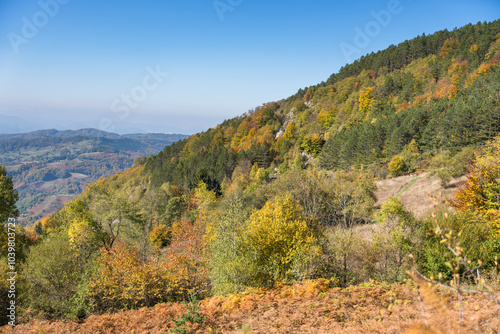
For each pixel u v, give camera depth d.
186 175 107.00
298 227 21.78
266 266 20.56
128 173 177.25
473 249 15.26
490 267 14.34
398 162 71.12
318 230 28.33
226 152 121.69
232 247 20.98
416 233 21.84
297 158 103.00
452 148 75.44
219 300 14.86
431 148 81.69
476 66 125.19
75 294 20.19
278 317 11.41
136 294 21.08
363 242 21.64
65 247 23.38
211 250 22.97
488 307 6.70
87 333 12.73
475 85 102.25
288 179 48.31
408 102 129.88
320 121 143.75
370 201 42.91
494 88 90.81
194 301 13.41
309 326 9.93
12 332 14.62
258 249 21.33
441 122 82.69
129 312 15.20
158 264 22.59
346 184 45.16
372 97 139.50
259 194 52.00
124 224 36.44
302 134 137.62
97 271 21.48
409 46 182.62
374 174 79.06
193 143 173.50
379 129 96.06
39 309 19.56
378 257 21.14
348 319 9.98
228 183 96.62
